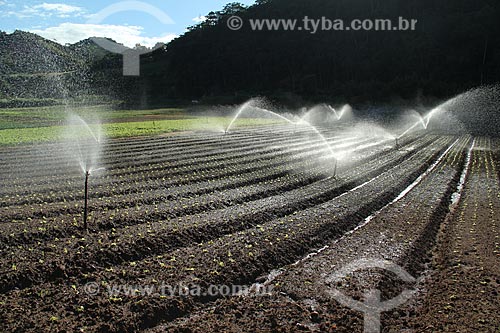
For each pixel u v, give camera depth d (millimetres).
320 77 102250
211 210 15773
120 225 13656
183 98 101938
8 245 11672
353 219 15352
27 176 21156
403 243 12547
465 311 8594
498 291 9453
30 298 8914
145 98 95062
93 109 66938
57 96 58719
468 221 15016
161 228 13000
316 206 16938
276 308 8891
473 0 100125
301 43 112562
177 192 17844
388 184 21016
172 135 42062
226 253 11438
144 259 11344
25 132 41125
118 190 17969
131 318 8250
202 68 109062
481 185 21641
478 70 81750
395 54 95375
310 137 41875
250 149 31938
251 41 116062
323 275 10438
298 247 12375
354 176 22750
